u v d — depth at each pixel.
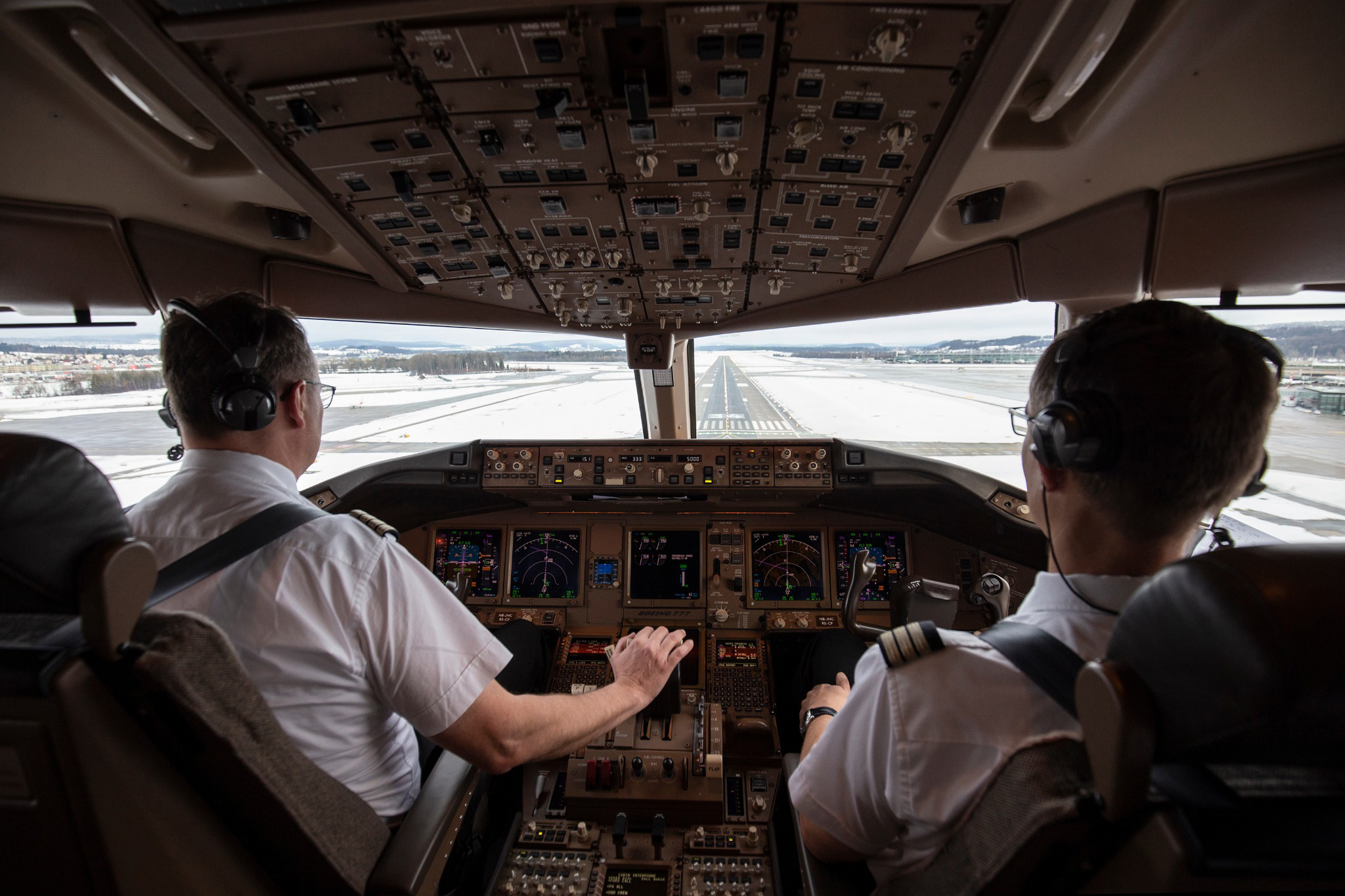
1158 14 1.21
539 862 1.74
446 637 1.05
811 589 2.83
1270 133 1.56
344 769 1.03
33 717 0.61
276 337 1.11
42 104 1.46
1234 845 0.47
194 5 1.03
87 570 0.58
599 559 2.88
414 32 1.10
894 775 0.75
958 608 2.85
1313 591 0.45
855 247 2.03
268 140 1.42
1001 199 1.98
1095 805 0.52
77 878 0.67
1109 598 0.72
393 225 1.88
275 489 1.10
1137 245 2.05
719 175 1.60
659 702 2.04
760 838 1.80
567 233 1.94
